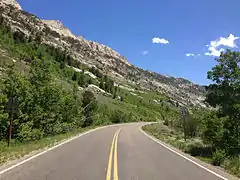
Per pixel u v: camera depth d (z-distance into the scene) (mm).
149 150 17250
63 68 142500
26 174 8758
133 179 8508
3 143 16250
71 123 35469
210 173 10086
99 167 10430
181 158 14086
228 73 17375
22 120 19516
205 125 19656
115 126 57625
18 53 109750
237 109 16359
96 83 158125
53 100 25109
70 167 10234
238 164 11555
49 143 19125
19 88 19609
